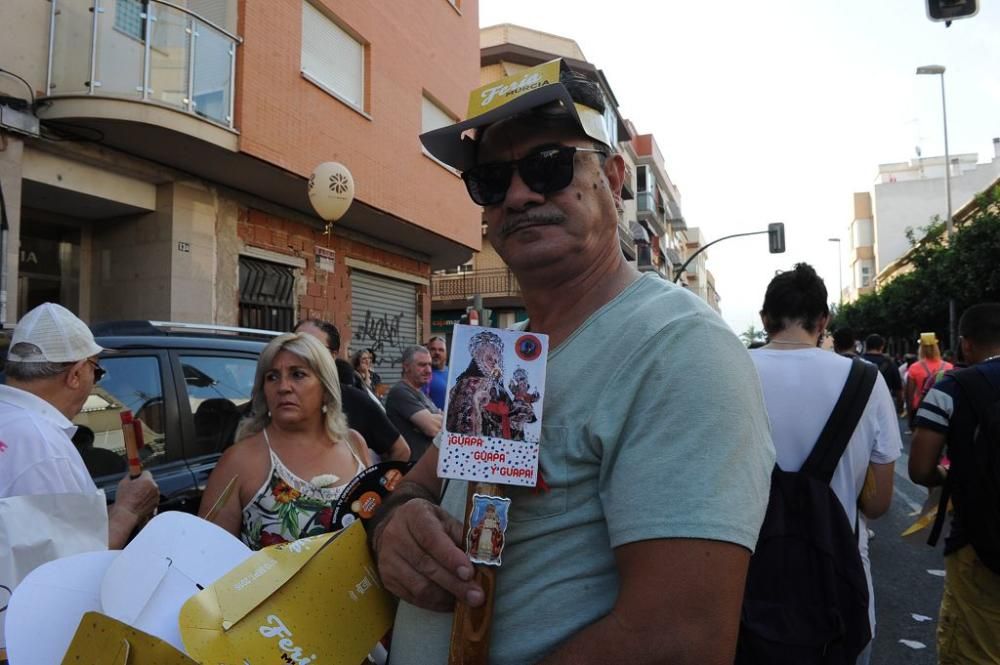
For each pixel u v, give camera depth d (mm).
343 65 10336
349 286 11711
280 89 8617
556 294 1206
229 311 8969
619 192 1292
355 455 2736
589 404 986
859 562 1796
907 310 26297
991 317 2902
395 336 13234
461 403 966
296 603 1133
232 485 2455
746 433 896
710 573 818
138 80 7066
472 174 1247
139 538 1151
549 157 1167
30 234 7922
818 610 1729
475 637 933
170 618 1090
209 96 7648
